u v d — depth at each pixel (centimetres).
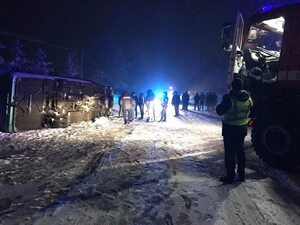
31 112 1139
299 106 653
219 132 1233
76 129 1234
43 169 609
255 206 445
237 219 400
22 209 413
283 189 528
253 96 736
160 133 1155
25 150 795
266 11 733
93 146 862
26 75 1099
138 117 1875
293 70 658
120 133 1140
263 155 704
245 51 809
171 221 387
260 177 595
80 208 416
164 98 1652
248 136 1166
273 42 869
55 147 841
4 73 1084
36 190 487
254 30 809
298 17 661
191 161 696
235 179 570
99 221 380
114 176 563
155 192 483
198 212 415
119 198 454
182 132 1203
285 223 396
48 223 372
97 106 1656
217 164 676
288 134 661
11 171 593
